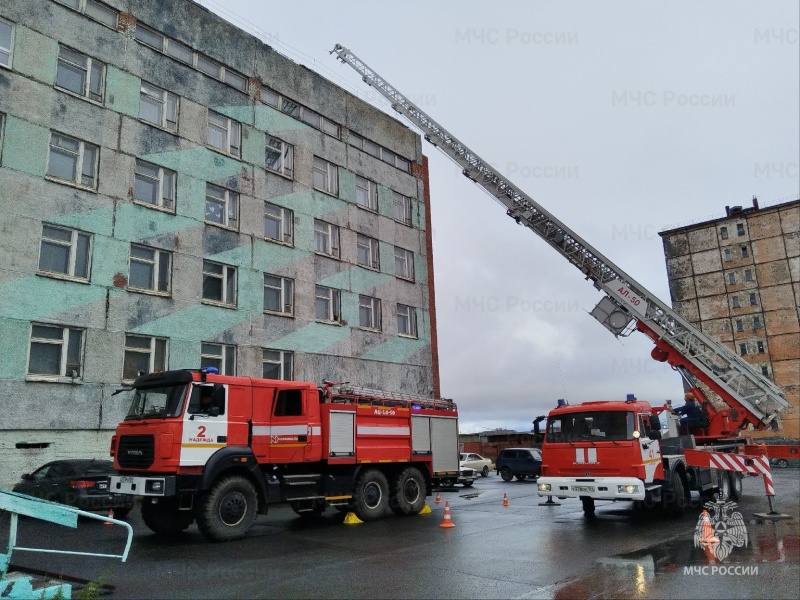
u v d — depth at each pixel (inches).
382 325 1130.7
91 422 699.4
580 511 582.6
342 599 264.5
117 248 759.1
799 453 705.0
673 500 530.3
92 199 744.3
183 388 432.5
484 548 386.0
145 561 352.8
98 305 728.3
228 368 868.6
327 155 1091.3
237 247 903.1
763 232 2418.8
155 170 826.8
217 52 938.1
